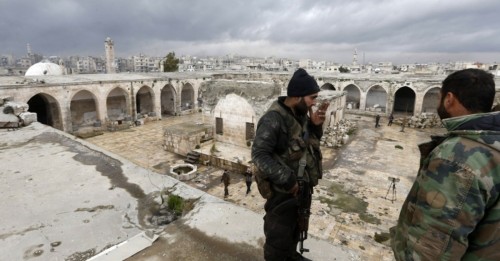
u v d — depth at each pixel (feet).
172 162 64.03
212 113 73.67
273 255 7.49
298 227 7.72
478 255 5.26
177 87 114.42
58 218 12.18
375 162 64.64
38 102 89.51
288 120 7.22
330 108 83.87
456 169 5.03
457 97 5.79
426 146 6.45
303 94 6.96
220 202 13.01
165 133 70.85
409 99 131.64
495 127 5.15
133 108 99.04
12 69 282.97
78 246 10.66
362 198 47.16
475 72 5.75
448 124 5.75
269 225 7.52
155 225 11.97
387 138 85.46
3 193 13.97
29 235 11.09
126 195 14.10
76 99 93.25
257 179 7.70
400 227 6.55
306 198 7.50
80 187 14.67
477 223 5.09
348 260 9.64
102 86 89.61
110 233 11.44
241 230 10.94
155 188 14.74
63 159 18.13
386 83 115.03
